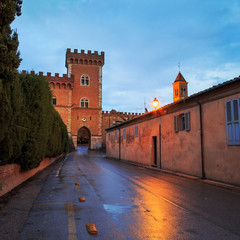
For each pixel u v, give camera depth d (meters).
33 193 7.77
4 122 6.21
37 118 10.58
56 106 58.31
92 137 61.78
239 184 10.09
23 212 5.53
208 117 12.43
